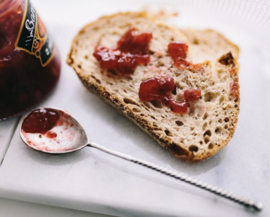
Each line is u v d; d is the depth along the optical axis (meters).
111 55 0.23
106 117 0.23
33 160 0.20
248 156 0.20
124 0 0.32
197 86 0.21
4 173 0.20
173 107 0.21
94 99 0.24
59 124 0.21
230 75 0.21
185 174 0.19
